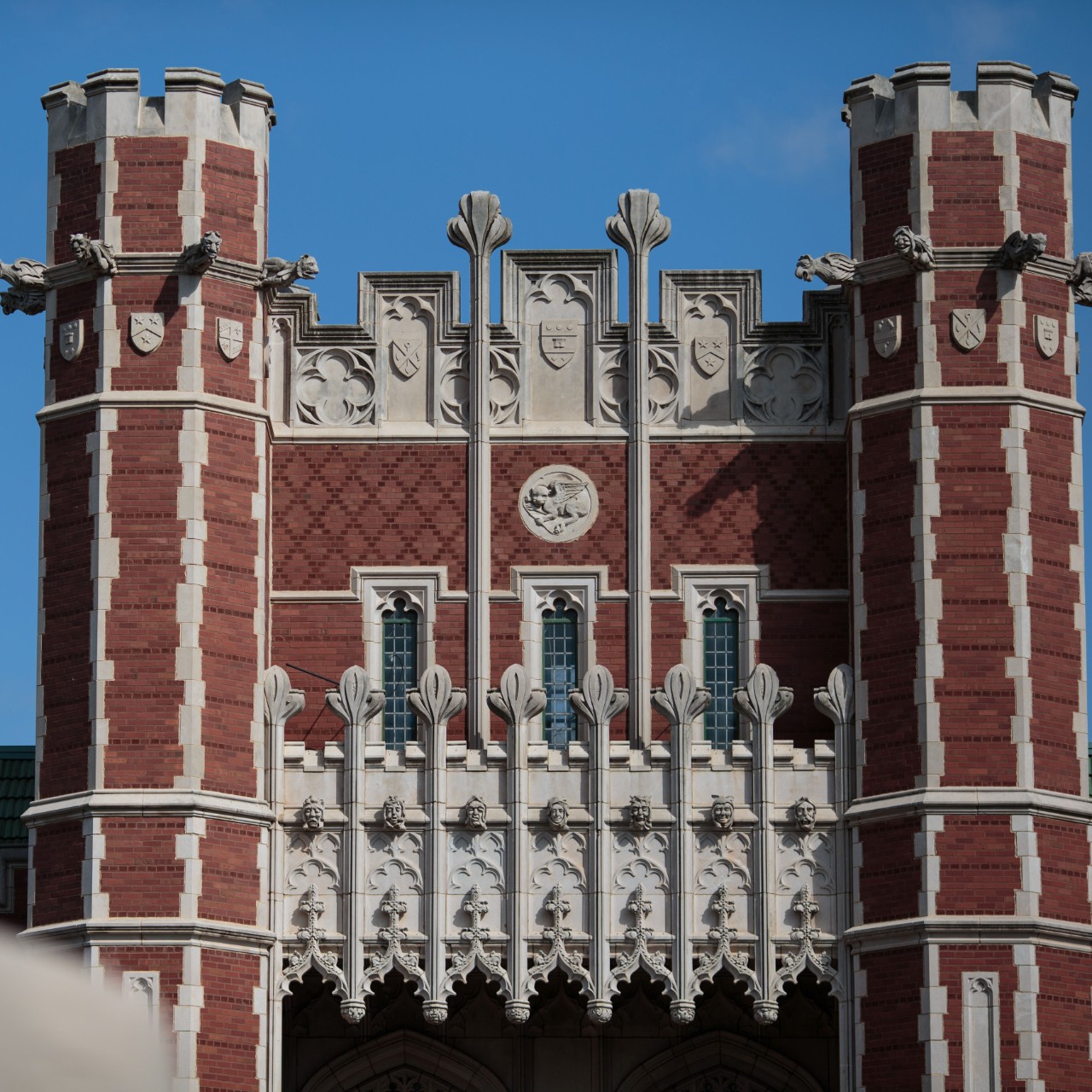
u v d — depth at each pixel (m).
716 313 42.09
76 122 40.50
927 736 37.28
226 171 40.09
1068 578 38.59
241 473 39.12
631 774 38.28
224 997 36.69
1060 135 40.50
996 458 38.41
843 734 38.28
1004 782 37.06
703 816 38.00
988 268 39.25
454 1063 40.03
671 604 40.88
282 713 38.47
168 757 37.31
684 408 41.72
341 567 41.16
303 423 41.78
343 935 37.62
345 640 40.88
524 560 41.16
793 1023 40.22
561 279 42.25
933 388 38.72
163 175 39.75
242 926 37.12
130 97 40.16
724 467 41.41
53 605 38.62
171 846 36.84
